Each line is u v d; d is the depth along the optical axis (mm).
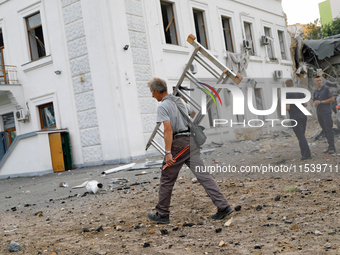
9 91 13500
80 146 12047
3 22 14219
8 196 7195
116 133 11195
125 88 11234
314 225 2902
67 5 12055
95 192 5949
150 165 9016
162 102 3602
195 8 14484
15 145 11961
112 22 11180
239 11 16750
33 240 3562
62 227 3980
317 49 17047
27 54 13648
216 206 3777
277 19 19438
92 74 11609
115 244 3172
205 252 2697
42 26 12875
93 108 11672
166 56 12906
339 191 3623
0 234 3930
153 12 12547
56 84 12633
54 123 13180
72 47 12047
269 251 2525
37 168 11469
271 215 3371
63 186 7434
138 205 4625
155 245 3020
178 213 4004
